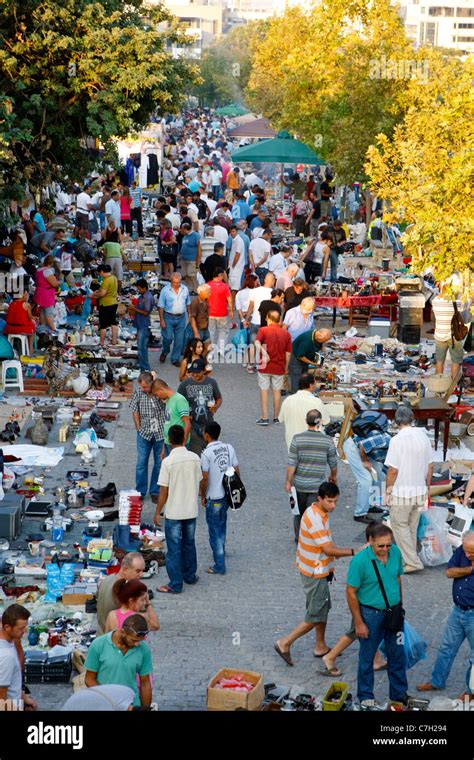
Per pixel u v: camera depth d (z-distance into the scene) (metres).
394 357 25.64
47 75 25.42
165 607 13.48
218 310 25.30
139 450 16.70
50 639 12.27
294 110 46.53
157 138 55.50
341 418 20.22
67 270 31.08
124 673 9.34
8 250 26.72
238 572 14.63
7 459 18.14
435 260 20.86
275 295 22.55
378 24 41.09
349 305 28.25
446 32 192.75
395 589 10.94
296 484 14.80
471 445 19.91
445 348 22.48
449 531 15.15
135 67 25.33
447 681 11.84
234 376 24.98
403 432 14.41
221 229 31.64
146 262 34.94
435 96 26.59
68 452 19.00
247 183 51.53
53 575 13.67
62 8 24.86
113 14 25.33
